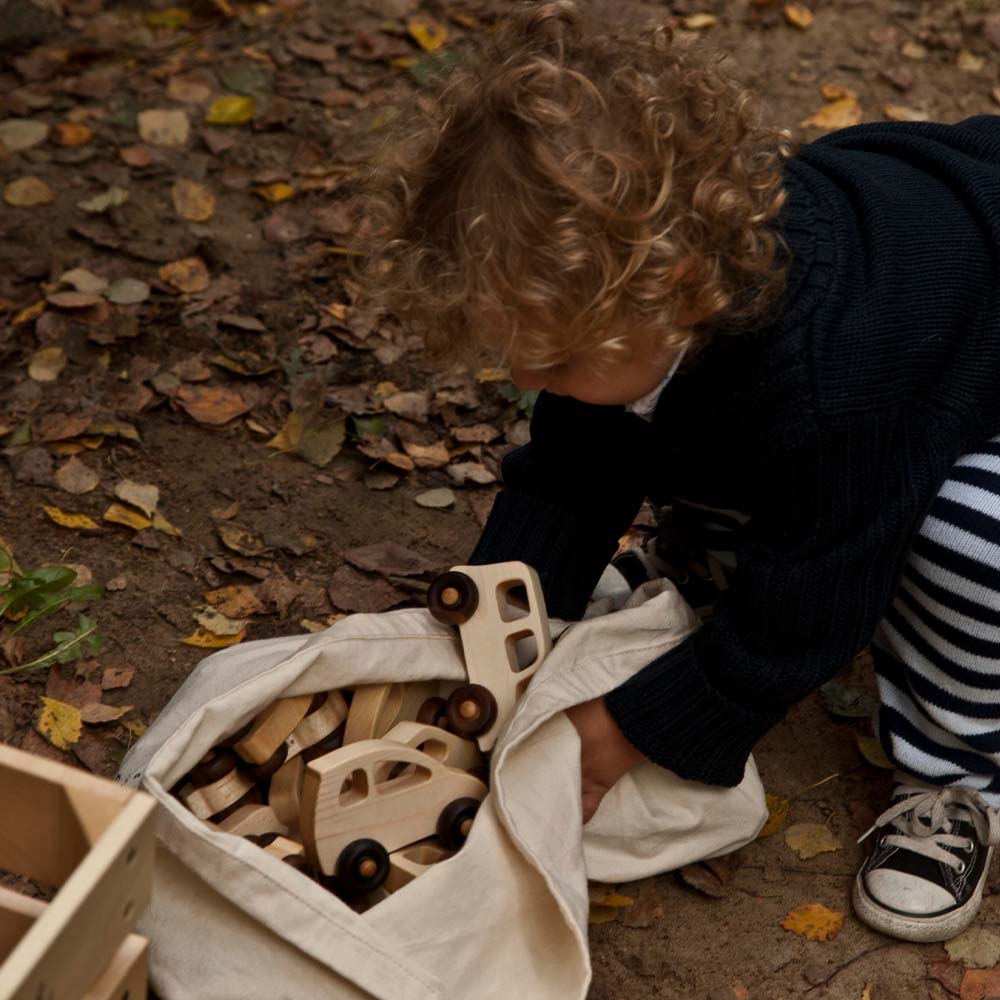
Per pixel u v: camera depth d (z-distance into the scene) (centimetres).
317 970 125
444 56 273
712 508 158
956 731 152
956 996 148
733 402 133
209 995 124
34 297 242
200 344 236
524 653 156
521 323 121
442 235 124
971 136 152
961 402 134
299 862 133
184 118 289
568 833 141
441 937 129
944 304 134
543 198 117
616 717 145
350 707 147
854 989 148
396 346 238
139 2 335
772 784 173
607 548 166
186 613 190
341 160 281
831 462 130
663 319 122
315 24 323
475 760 150
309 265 254
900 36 322
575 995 129
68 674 179
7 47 309
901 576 149
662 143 119
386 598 195
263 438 221
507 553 163
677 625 152
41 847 105
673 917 155
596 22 129
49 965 89
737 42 316
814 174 141
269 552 201
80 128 284
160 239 258
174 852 124
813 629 137
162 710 161
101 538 200
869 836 167
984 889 161
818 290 131
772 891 159
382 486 214
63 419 218
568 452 160
